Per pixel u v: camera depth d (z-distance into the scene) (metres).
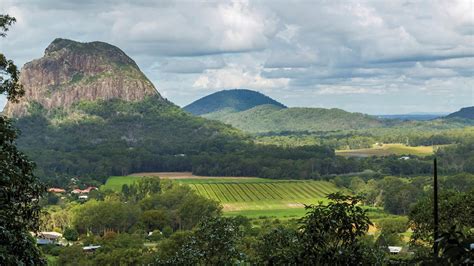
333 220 14.44
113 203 132.62
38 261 20.16
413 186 148.75
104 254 79.94
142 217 125.56
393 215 132.75
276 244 16.19
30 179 20.78
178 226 129.00
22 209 20.89
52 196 161.62
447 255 8.57
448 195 31.91
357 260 14.17
